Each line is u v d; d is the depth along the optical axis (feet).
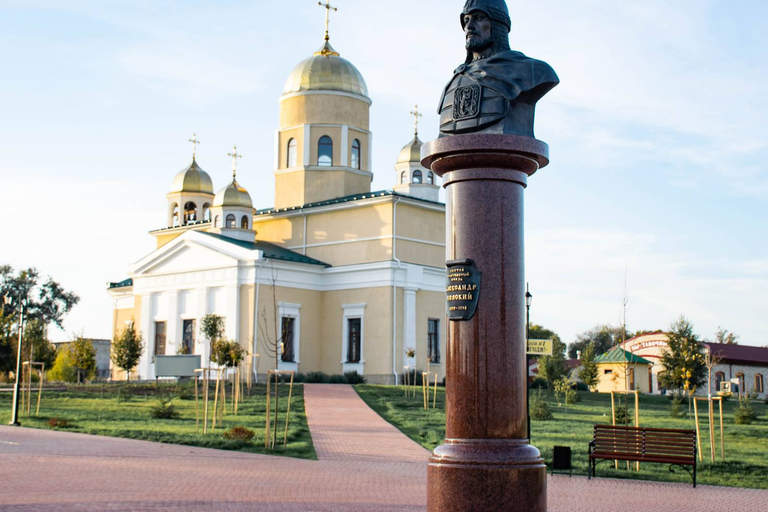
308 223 201.46
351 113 210.18
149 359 204.23
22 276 322.34
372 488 53.98
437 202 195.62
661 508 49.34
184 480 55.16
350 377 183.73
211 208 206.90
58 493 48.52
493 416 38.42
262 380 180.96
